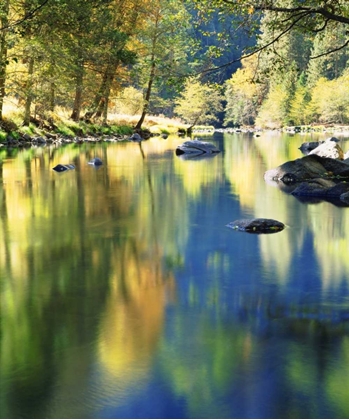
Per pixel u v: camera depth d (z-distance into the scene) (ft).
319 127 234.17
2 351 15.28
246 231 30.83
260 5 44.11
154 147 103.30
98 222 32.99
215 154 90.38
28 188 47.03
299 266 23.68
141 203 40.22
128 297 19.60
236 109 306.96
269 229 31.27
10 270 22.93
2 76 88.07
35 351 15.26
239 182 53.62
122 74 130.21
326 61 260.42
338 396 13.07
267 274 22.53
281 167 55.67
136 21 133.49
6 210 36.70
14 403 12.78
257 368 14.34
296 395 13.10
